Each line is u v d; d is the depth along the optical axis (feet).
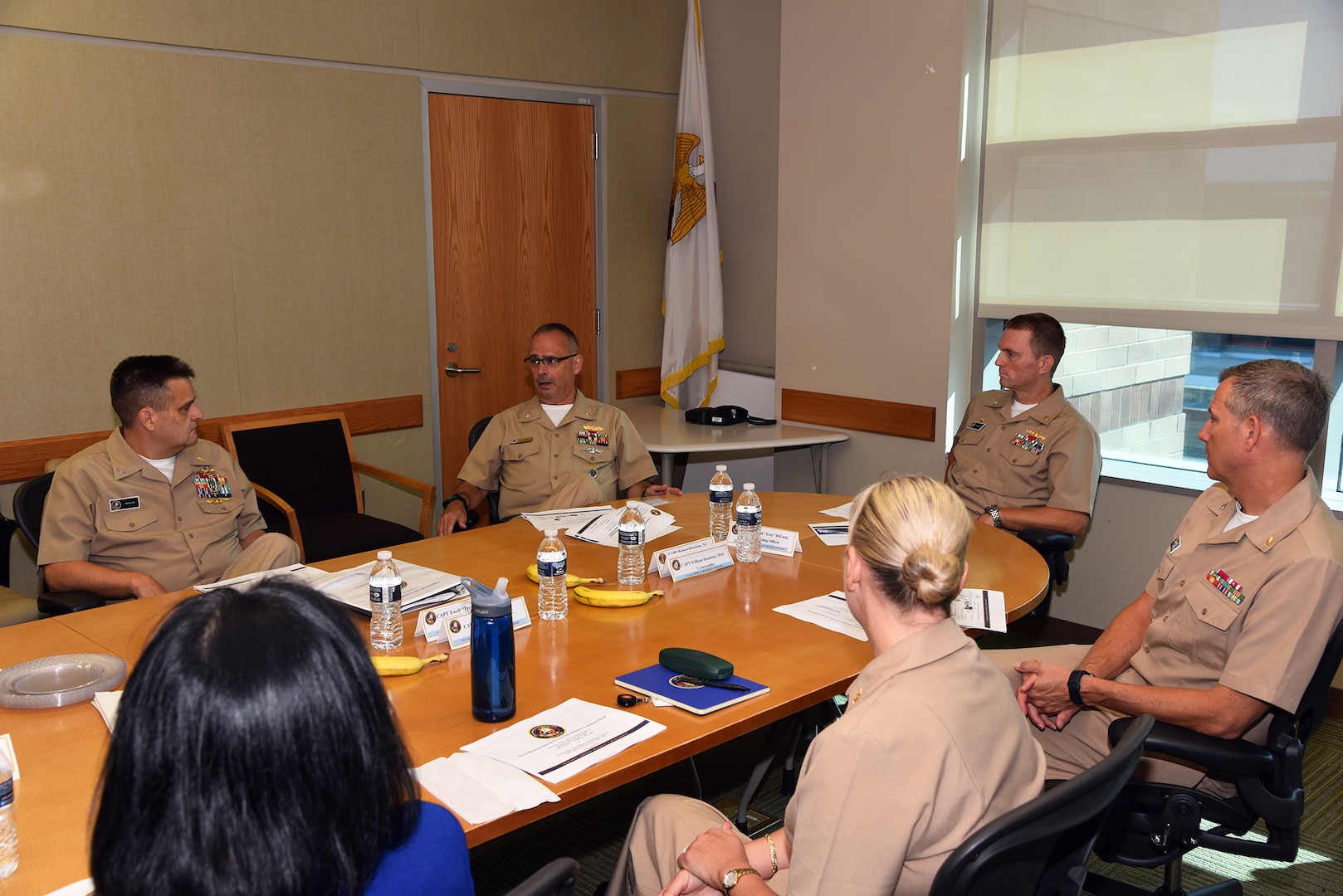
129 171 12.17
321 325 14.07
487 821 4.30
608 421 12.03
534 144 15.96
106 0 11.73
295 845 2.46
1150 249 11.83
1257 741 6.15
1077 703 6.28
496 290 15.90
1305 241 10.62
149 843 2.42
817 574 8.00
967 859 3.55
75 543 9.05
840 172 14.38
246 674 2.45
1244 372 6.26
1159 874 8.16
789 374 15.61
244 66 12.92
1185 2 11.16
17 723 5.32
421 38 14.44
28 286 11.62
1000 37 12.79
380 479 14.53
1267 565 6.08
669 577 7.91
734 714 5.41
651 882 5.01
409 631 6.64
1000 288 13.32
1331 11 10.14
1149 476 12.32
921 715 3.83
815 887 3.72
